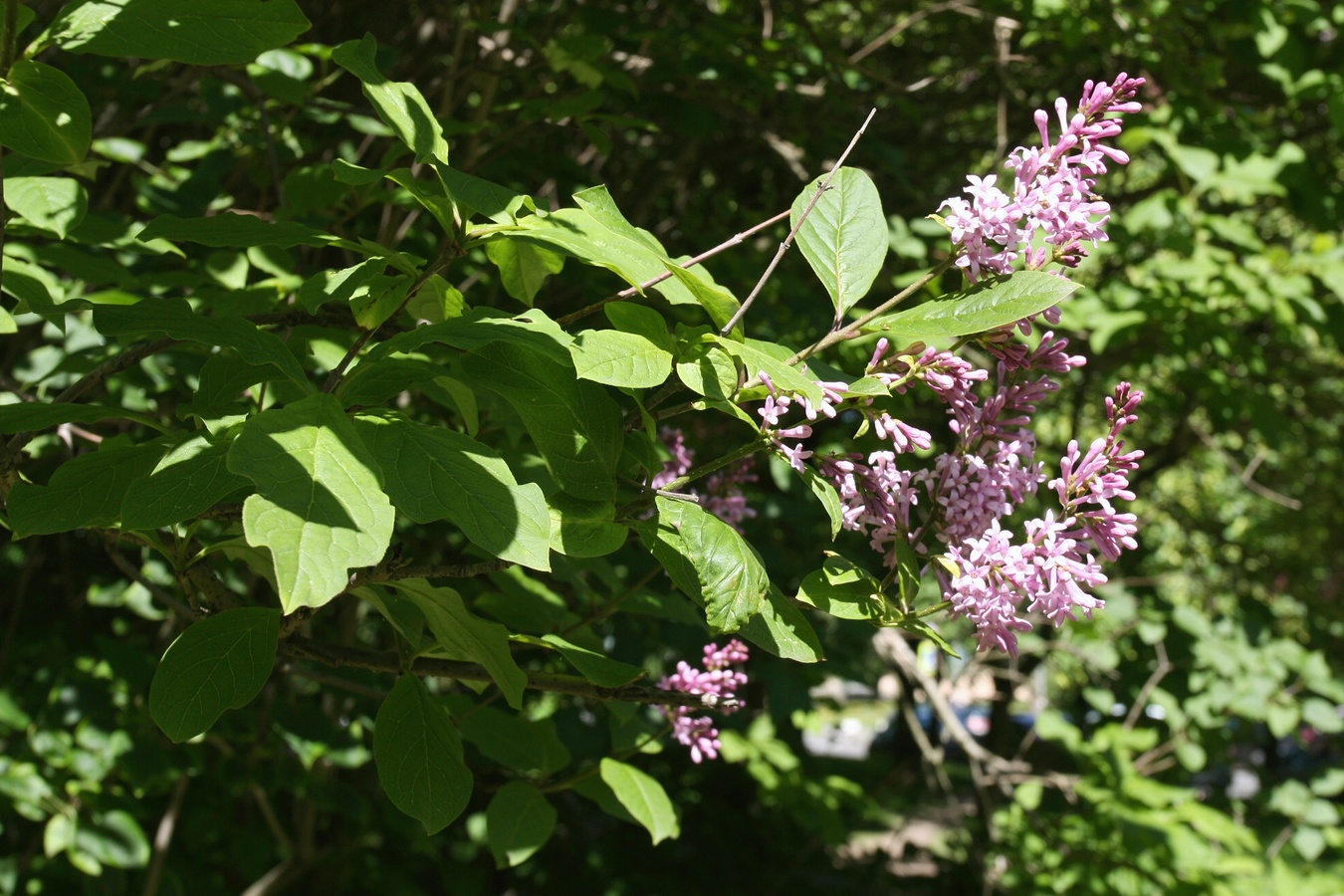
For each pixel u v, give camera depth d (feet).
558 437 4.64
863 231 5.04
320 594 3.23
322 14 15.39
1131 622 15.75
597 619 7.15
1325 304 15.46
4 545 14.69
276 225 4.91
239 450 3.49
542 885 19.39
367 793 15.69
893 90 14.02
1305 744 17.25
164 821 13.47
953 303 4.45
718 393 4.39
